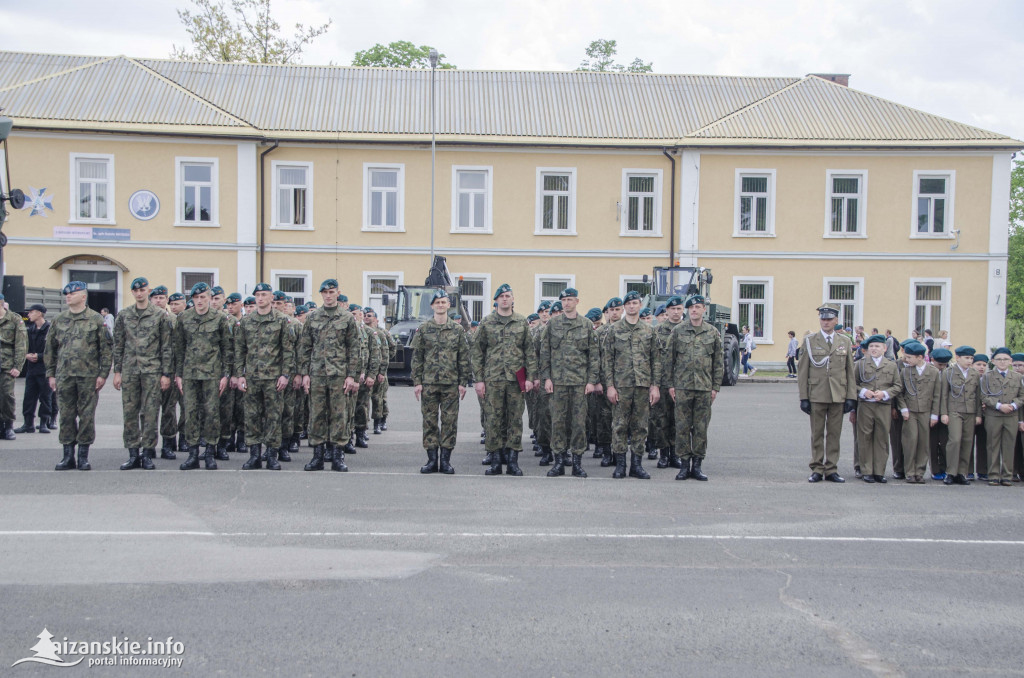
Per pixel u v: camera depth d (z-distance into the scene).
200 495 8.02
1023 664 4.38
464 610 4.96
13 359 11.89
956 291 29.72
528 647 4.44
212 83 30.72
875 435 9.87
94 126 27.22
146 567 5.68
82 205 27.81
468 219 29.55
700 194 29.41
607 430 10.78
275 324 9.72
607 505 7.95
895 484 9.77
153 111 28.09
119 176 27.81
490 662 4.25
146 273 28.06
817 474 9.80
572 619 4.85
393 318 25.00
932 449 10.30
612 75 33.16
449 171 29.12
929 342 27.58
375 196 29.19
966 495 9.05
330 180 28.81
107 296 28.05
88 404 9.42
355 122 29.22
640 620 4.86
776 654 4.43
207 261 28.25
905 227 29.62
